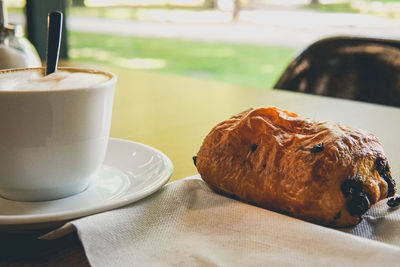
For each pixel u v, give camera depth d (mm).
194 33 3701
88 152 342
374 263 254
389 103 746
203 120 536
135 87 721
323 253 265
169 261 270
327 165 297
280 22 3305
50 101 316
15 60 560
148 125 517
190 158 420
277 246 273
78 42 3121
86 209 294
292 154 308
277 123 330
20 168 327
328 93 784
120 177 369
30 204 338
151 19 3875
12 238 299
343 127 325
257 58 2965
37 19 1670
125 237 285
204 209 306
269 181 308
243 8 3586
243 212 298
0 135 318
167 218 302
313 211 296
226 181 323
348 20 2654
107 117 353
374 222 305
